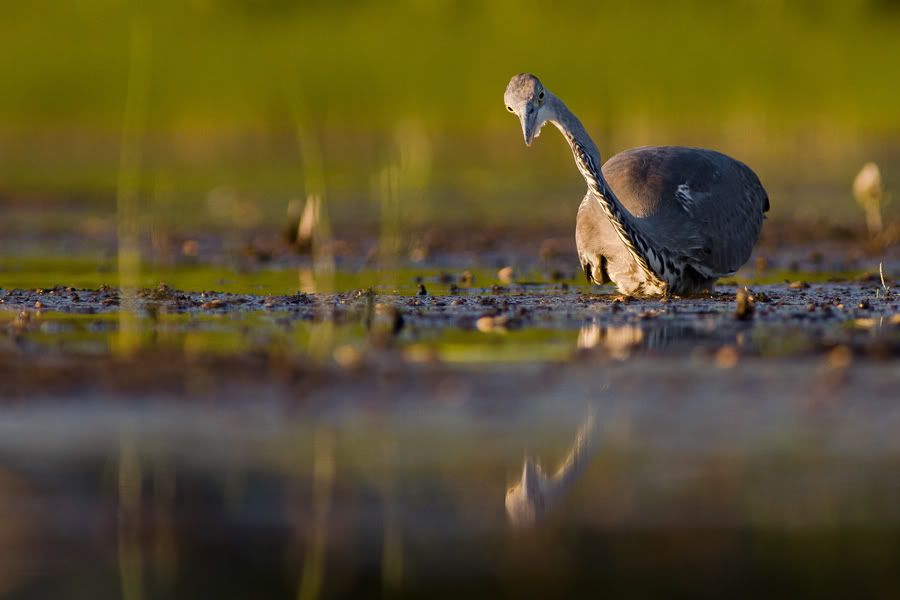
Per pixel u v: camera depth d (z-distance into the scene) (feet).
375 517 24.89
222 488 26.32
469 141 142.20
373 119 141.18
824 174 110.22
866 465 27.61
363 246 71.10
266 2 157.17
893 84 143.43
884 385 33.96
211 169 117.80
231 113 141.59
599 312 45.96
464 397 33.09
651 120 136.98
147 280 56.95
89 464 27.61
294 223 70.18
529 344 39.50
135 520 24.58
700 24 154.40
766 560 22.85
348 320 44.34
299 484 26.58
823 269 61.41
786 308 46.75
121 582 22.17
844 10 155.84
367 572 22.52
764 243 72.28
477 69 147.13
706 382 34.47
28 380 34.47
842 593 21.83
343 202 95.35
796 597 21.56
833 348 38.45
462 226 80.64
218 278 57.82
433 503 25.67
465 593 21.84
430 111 141.49
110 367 35.86
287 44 151.64
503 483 26.63
